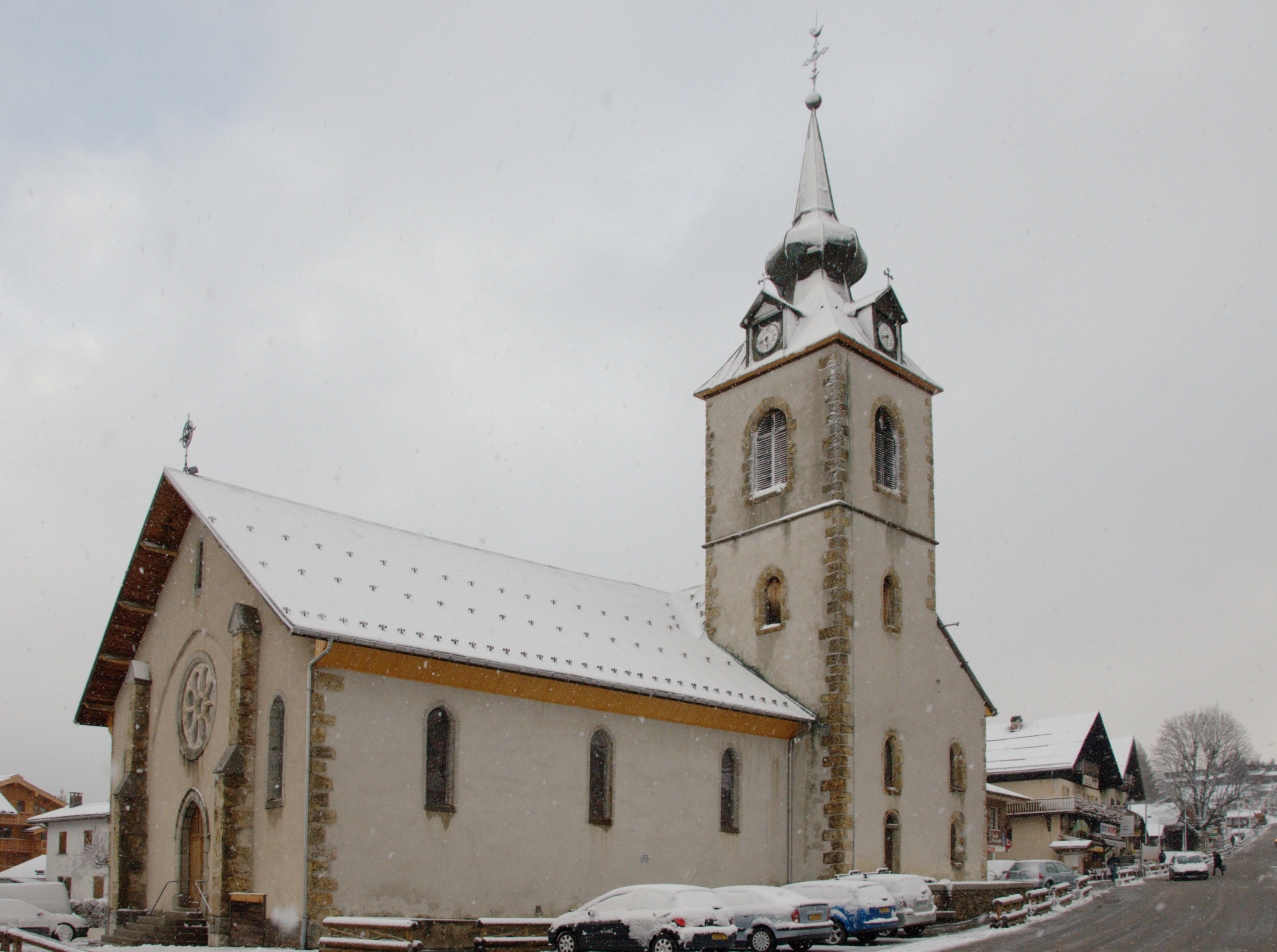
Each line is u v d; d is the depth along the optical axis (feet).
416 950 74.84
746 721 122.62
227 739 97.60
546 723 105.09
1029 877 152.66
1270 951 89.45
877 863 125.49
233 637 96.12
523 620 112.47
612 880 107.14
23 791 280.92
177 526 109.50
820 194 156.04
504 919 92.38
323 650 88.63
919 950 91.76
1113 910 128.67
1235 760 379.55
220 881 89.81
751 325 149.79
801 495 137.28
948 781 138.92
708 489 149.69
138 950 84.64
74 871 210.79
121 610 112.57
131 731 110.01
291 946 85.51
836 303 145.79
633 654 119.24
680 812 115.03
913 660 137.90
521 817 101.04
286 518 107.14
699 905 83.66
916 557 142.51
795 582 134.92
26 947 91.61
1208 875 201.26
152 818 107.14
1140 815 345.92
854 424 137.80
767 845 123.13
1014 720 284.20
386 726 93.09
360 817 89.66
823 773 125.70
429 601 104.73
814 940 90.84
